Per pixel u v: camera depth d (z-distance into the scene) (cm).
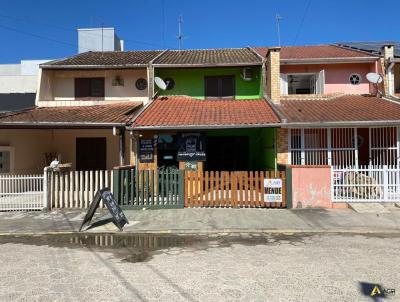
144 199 1135
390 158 1284
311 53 1766
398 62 1538
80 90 1702
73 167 1777
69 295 489
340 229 863
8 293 497
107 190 956
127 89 1695
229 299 470
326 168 1111
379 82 1541
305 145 1309
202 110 1409
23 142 1603
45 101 1631
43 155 1734
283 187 1117
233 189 1131
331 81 1639
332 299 466
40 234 867
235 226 899
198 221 956
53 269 598
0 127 1323
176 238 811
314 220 951
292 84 1764
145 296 484
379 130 1334
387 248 702
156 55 1925
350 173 1138
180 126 1208
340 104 1452
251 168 1623
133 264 623
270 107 1411
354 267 588
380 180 1135
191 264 616
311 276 548
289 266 596
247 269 585
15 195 1146
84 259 657
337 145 1314
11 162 1531
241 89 1659
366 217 977
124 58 1838
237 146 1638
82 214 1073
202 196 1136
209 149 1644
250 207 1122
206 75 1662
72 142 1786
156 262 632
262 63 1594
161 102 1547
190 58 1789
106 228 906
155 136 1353
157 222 954
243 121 1230
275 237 805
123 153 1371
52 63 1661
